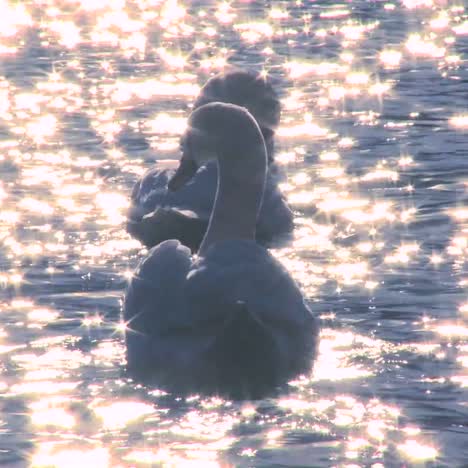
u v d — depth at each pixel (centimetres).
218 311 3325
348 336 3606
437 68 8056
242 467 2778
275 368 3241
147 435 2966
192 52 8844
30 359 3453
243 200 3650
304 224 4816
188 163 3888
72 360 3450
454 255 4375
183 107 7019
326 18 10212
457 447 2877
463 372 3328
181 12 10694
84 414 3091
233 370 3231
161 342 3366
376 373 3334
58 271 4262
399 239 4578
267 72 8069
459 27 9731
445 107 6844
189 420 3053
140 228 4628
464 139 6062
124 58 8600
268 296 3344
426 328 3669
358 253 4438
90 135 6272
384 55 8569
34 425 3023
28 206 5050
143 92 7438
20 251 4481
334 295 3981
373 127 6397
